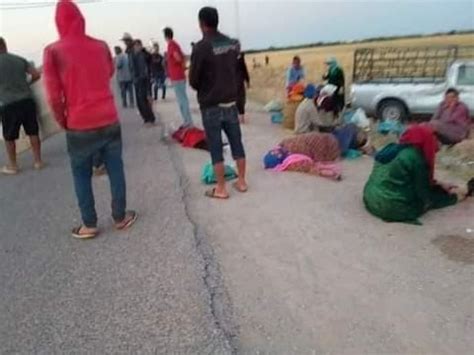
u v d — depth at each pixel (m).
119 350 3.88
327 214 6.41
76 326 4.22
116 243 5.79
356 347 3.78
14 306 4.59
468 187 6.81
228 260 5.23
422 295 4.44
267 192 7.32
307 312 4.25
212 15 6.48
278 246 5.52
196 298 4.52
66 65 5.42
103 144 5.74
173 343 3.92
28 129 9.22
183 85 11.51
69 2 5.49
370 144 9.73
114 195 6.03
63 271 5.19
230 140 7.18
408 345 3.78
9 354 3.91
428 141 6.21
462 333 3.91
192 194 7.36
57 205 7.28
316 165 8.25
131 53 13.34
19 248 5.84
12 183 8.62
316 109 10.68
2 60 8.70
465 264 4.98
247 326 4.09
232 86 6.80
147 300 4.54
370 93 14.81
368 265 5.02
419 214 6.17
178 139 11.19
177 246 5.59
